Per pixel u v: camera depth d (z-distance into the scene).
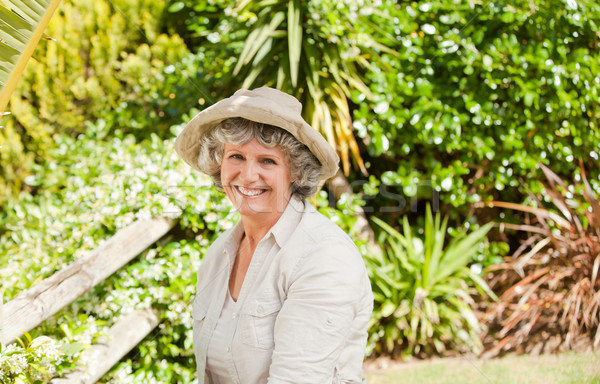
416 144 4.00
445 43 3.59
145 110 4.05
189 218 2.82
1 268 2.60
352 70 3.66
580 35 3.70
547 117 3.77
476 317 3.68
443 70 3.74
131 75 4.00
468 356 3.32
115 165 3.08
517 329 3.52
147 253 2.73
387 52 3.74
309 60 3.47
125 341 2.34
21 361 1.83
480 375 3.03
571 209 3.67
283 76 3.51
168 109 3.88
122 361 2.54
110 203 2.76
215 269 1.45
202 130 1.38
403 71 3.73
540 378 2.91
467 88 3.70
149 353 2.53
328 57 3.51
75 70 3.88
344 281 1.17
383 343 3.49
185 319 2.54
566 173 3.91
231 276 1.42
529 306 3.42
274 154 1.28
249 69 3.68
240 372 1.26
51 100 3.79
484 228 3.66
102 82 4.00
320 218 1.31
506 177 3.85
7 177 3.56
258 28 3.50
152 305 2.59
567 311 3.34
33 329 2.12
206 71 3.93
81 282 2.22
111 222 2.70
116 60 4.04
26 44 1.43
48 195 3.39
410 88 3.64
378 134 3.64
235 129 1.26
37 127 3.75
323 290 1.16
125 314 2.48
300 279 1.18
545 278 3.46
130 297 2.52
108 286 2.54
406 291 3.41
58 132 3.87
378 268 3.40
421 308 3.36
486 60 3.55
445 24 3.73
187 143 1.45
